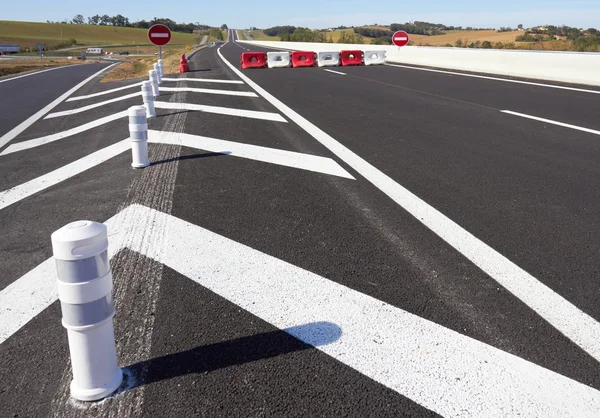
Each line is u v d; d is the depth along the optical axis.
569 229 4.78
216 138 8.66
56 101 15.21
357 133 9.04
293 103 12.62
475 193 5.80
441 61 23.94
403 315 3.37
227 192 5.91
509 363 2.89
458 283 3.78
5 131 10.63
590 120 10.11
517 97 13.40
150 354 3.01
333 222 4.97
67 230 2.43
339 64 26.59
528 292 3.65
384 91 15.03
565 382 2.74
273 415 2.53
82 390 2.65
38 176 6.96
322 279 3.86
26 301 3.70
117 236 4.74
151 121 10.28
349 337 3.13
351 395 2.65
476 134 8.90
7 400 2.67
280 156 7.48
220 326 3.28
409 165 6.97
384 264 4.09
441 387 2.70
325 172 6.67
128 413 2.55
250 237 4.64
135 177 6.61
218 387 2.72
